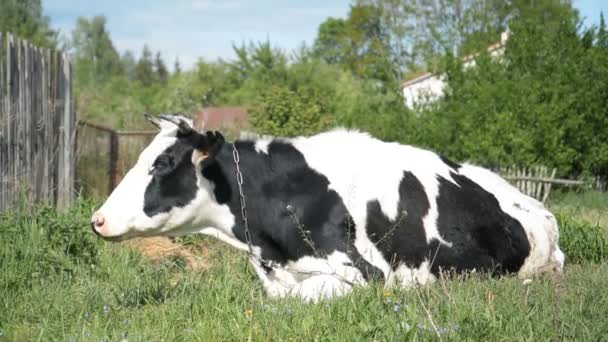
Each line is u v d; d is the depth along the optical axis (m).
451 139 20.03
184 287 5.93
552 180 17.42
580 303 4.86
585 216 12.56
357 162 6.09
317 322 4.54
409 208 6.08
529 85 19.02
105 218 5.59
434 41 51.78
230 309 4.95
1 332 4.82
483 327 4.35
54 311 5.59
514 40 21.23
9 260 7.01
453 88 21.27
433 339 4.16
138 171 5.73
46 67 10.02
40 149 9.73
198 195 5.79
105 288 6.49
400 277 6.04
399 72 55.19
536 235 6.86
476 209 6.48
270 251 5.96
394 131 21.67
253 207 5.88
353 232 5.85
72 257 7.44
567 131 18.62
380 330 4.33
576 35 20.61
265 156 5.93
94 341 4.54
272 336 4.34
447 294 5.08
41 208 8.45
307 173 5.92
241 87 51.38
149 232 5.79
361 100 30.34
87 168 12.56
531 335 4.26
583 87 18.81
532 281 5.95
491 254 6.50
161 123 5.78
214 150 5.65
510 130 17.89
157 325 4.88
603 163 19.19
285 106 23.53
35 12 45.69
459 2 51.31
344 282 5.68
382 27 60.31
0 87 8.64
